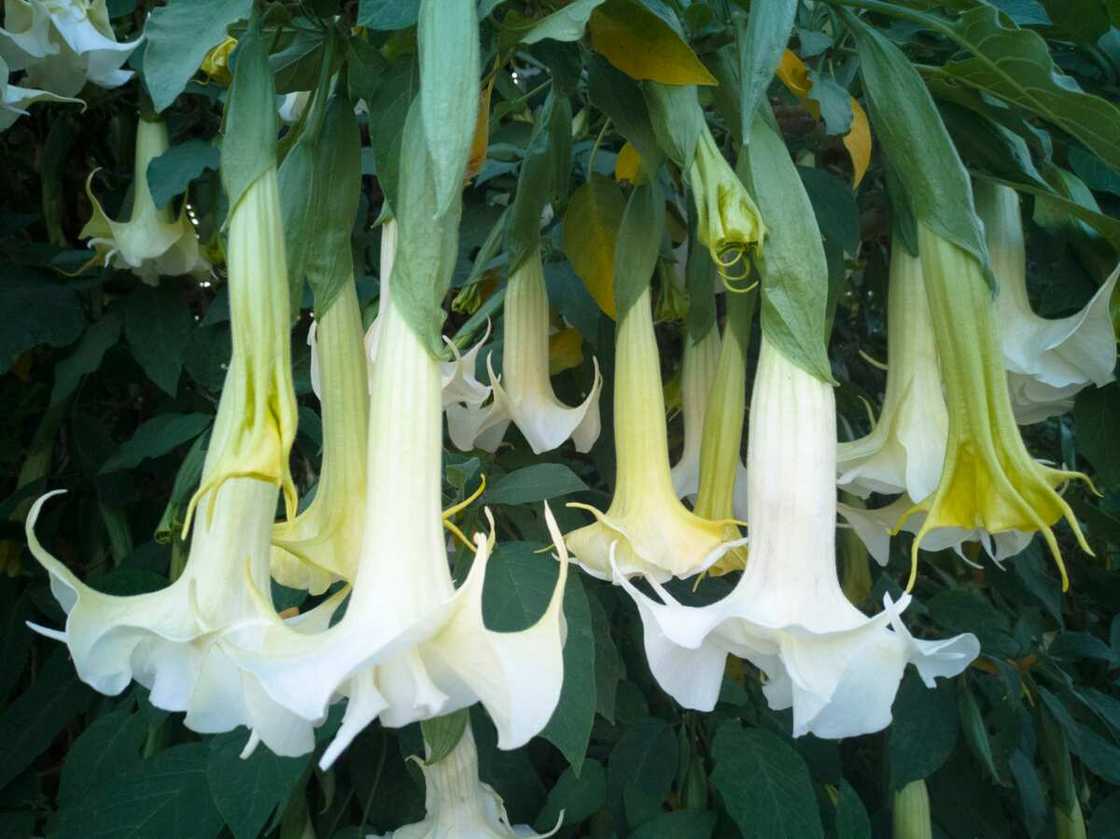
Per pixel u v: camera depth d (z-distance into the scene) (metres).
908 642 0.38
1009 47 0.53
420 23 0.39
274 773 0.65
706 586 0.81
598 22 0.47
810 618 0.41
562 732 0.53
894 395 0.57
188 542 0.93
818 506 0.43
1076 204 0.58
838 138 0.76
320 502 0.47
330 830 0.89
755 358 0.83
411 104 0.44
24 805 1.02
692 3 0.50
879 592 0.85
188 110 1.12
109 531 1.06
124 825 0.71
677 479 0.65
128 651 0.38
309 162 0.49
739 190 0.44
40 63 0.95
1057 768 0.91
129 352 1.12
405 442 0.38
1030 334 0.58
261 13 0.45
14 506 1.04
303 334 0.94
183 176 0.92
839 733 0.38
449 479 0.64
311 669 0.33
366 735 0.88
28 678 1.21
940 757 0.80
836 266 0.63
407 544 0.37
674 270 0.80
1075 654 0.91
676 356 1.02
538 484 0.65
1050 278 0.64
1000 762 0.88
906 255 0.57
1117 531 1.00
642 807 0.81
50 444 1.11
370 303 0.90
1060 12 0.71
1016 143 0.59
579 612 0.57
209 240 1.05
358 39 0.50
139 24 1.15
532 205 0.63
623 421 0.54
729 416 0.57
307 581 0.47
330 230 0.49
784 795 0.73
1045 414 0.64
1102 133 0.55
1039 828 0.93
